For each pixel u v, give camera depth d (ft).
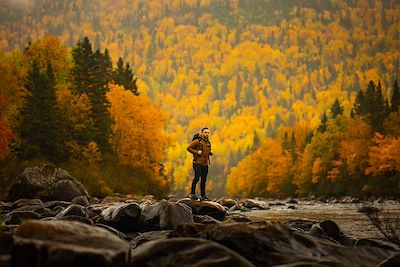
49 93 165.07
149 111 202.90
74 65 210.38
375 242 24.54
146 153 201.05
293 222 44.24
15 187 87.92
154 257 16.11
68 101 182.09
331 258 19.36
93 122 184.75
